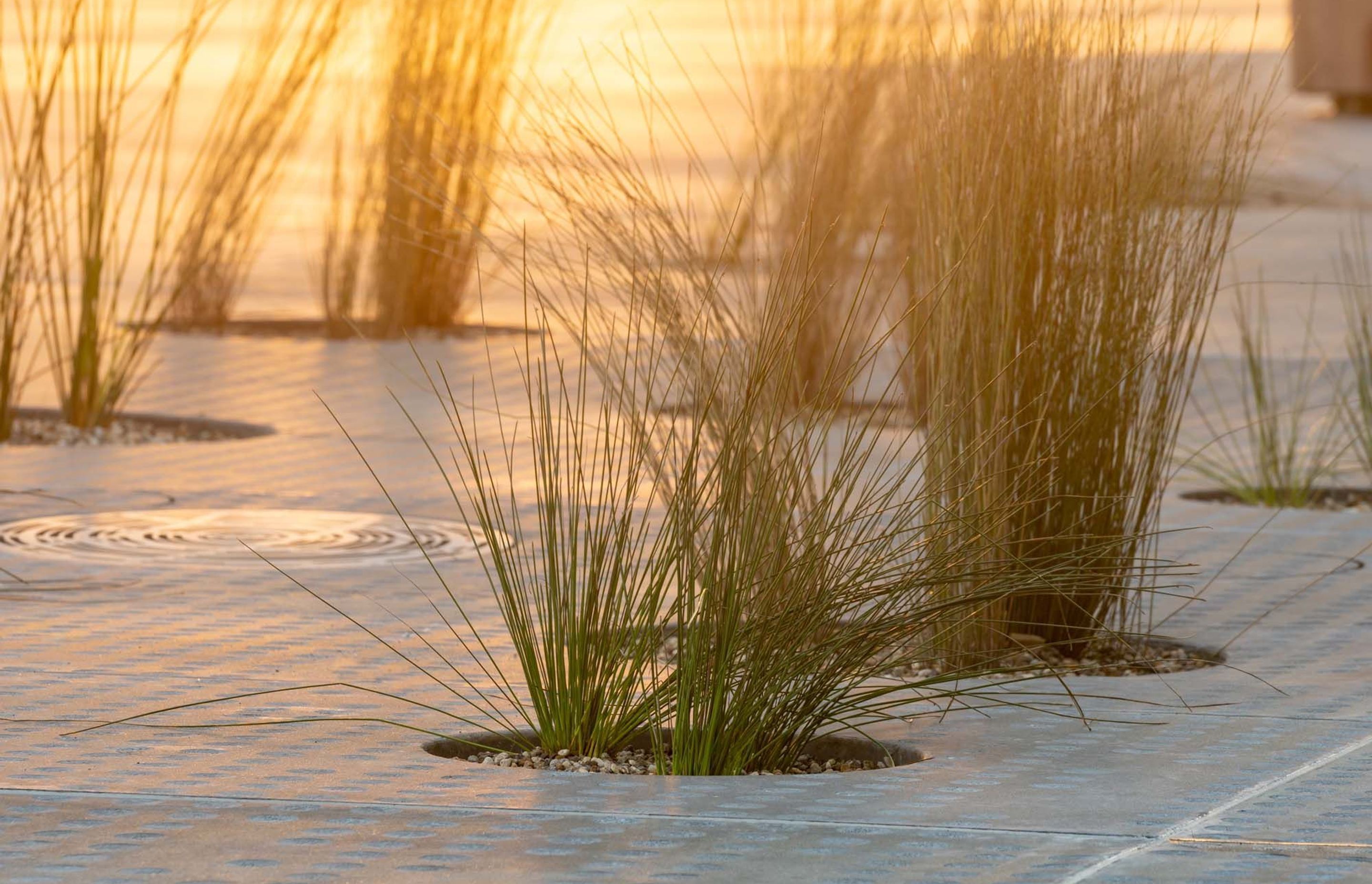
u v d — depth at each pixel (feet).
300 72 50.34
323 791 16.79
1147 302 23.45
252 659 21.76
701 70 145.48
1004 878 14.58
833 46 44.52
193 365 47.03
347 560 27.40
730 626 18.04
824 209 41.65
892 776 17.54
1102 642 23.35
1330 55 124.36
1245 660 22.59
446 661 20.25
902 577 19.62
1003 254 22.24
